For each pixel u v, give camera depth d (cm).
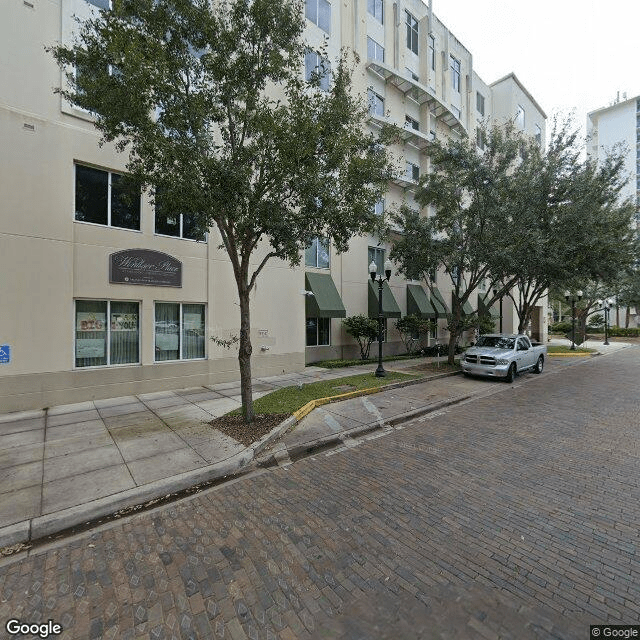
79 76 612
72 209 884
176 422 729
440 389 1118
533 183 1327
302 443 639
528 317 2036
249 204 620
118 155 943
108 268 935
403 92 2045
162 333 1043
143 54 523
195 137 614
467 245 1438
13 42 812
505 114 2900
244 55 622
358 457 584
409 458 573
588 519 390
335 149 641
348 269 1795
